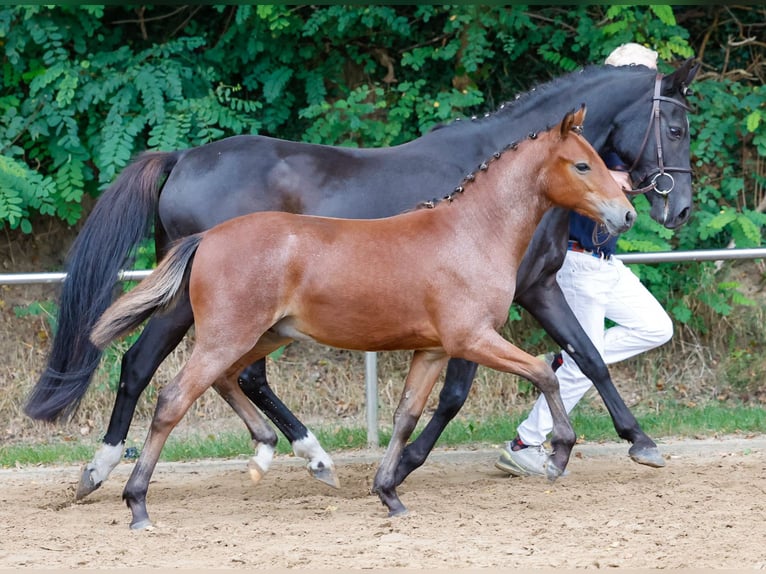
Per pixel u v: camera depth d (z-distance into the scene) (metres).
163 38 13.29
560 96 8.10
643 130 8.11
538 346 12.32
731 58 13.87
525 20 12.45
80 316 7.72
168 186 7.96
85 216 13.16
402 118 12.28
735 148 13.35
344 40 13.19
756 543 5.98
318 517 7.10
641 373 11.97
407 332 6.79
